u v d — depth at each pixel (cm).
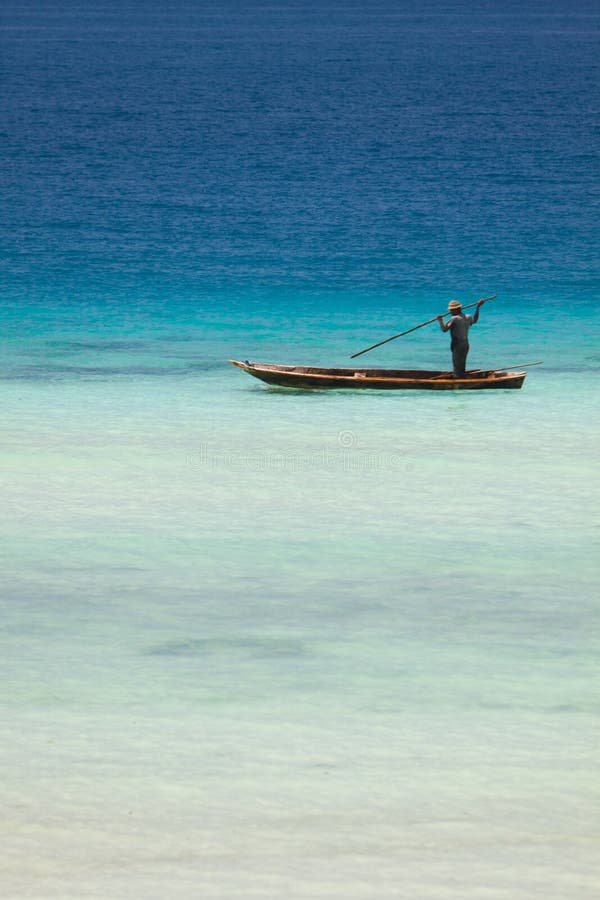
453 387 9819
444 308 13538
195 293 14175
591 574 5491
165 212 19475
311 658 4447
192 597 5169
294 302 13775
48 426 8556
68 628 4775
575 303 13800
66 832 3105
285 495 6869
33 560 5669
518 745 3666
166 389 9875
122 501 6725
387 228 18300
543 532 6166
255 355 11331
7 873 2902
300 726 3809
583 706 3988
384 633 4728
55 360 10981
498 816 3203
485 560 5700
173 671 4303
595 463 7594
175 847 3030
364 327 12588
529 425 8644
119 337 12000
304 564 5631
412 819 3183
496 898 2803
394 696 4072
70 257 16100
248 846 3033
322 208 19938
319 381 9756
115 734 3738
